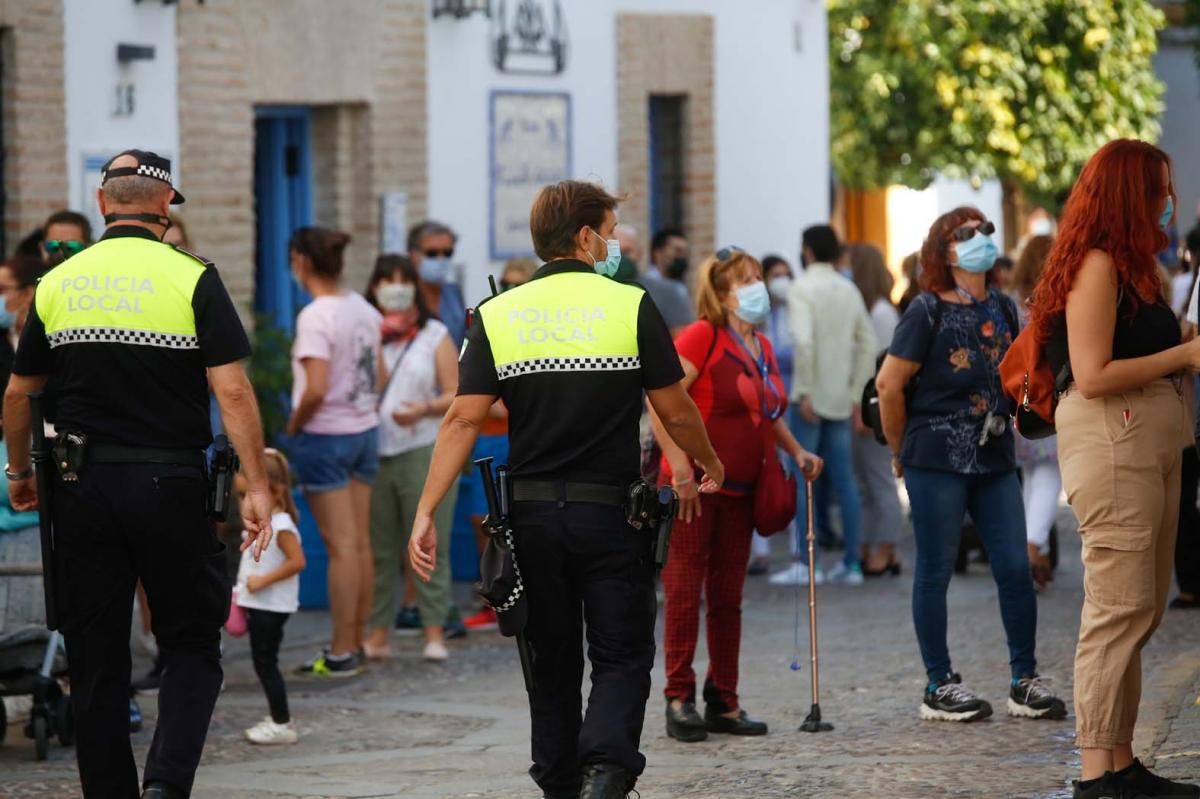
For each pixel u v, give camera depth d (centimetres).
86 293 940
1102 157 912
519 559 897
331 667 1541
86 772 957
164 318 939
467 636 1727
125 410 941
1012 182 3853
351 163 2223
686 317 1975
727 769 1113
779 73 2745
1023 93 3612
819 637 1644
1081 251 909
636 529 897
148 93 1973
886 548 1994
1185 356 894
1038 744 1146
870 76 3662
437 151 2278
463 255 2312
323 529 1544
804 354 1917
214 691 961
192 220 2020
